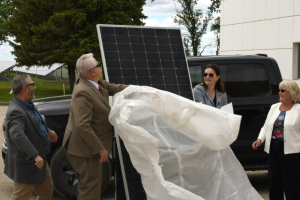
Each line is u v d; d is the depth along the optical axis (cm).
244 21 1471
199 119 421
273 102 619
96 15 3272
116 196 473
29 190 430
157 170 393
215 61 625
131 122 426
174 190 389
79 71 427
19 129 407
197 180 440
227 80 619
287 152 472
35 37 3281
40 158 409
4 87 4006
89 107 410
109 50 479
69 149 422
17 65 3641
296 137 473
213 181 440
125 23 3306
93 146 407
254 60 632
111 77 466
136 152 400
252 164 614
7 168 436
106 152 412
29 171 421
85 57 428
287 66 1327
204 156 441
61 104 606
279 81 631
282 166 478
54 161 570
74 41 3170
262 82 628
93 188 424
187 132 425
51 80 4847
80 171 423
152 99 416
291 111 476
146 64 491
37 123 429
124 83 470
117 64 475
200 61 624
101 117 421
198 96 514
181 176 436
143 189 430
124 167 433
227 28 1547
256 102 613
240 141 609
